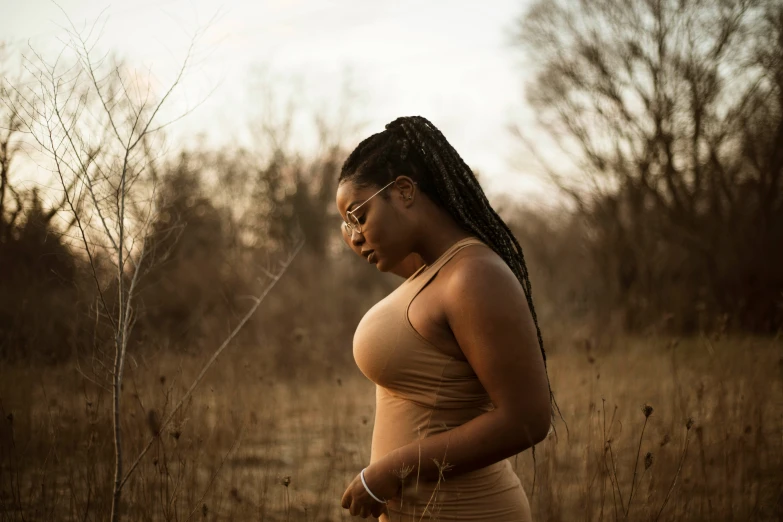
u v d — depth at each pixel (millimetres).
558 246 13492
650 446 3338
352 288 10914
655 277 10734
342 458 3771
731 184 10922
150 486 2584
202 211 9789
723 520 2705
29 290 3758
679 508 2693
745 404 3756
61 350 3707
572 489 3031
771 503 2873
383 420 1551
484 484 1477
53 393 3541
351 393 6105
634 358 5941
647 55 11555
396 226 1502
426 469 1408
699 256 10516
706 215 10883
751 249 9773
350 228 1544
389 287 11289
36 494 2924
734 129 10953
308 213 19047
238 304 8156
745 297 9422
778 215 10055
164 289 7512
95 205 2037
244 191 17750
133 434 3004
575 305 11164
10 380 3600
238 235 12352
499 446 1342
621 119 11992
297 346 7668
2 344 3756
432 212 1516
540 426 1343
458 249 1447
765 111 10703
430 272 1463
